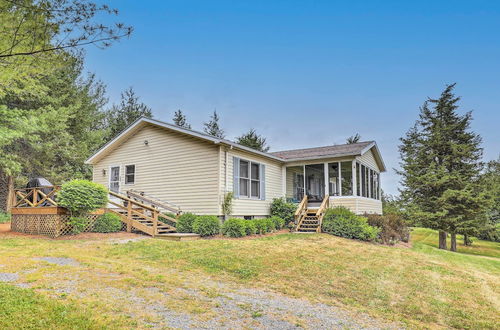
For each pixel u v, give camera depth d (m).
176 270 6.90
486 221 23.12
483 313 5.75
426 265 9.12
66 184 10.61
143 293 5.00
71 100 21.09
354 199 15.47
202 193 13.21
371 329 4.52
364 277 7.46
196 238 11.14
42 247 8.32
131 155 15.45
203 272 6.93
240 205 13.93
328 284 6.78
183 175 13.78
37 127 17.52
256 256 8.42
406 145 23.81
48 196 11.16
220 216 12.81
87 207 10.75
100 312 4.02
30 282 5.05
